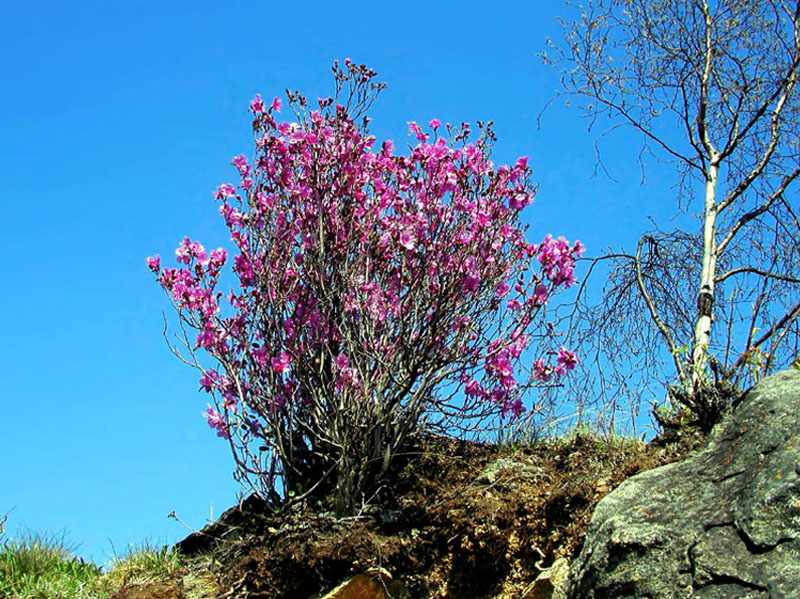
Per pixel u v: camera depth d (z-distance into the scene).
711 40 7.68
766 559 3.57
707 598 3.55
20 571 6.21
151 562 6.14
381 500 5.86
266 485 6.02
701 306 6.97
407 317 5.99
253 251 6.03
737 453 4.25
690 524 3.92
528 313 5.94
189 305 5.89
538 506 5.09
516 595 4.91
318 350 6.11
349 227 6.16
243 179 6.14
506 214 5.99
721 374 5.40
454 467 6.11
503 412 6.22
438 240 5.89
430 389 6.04
